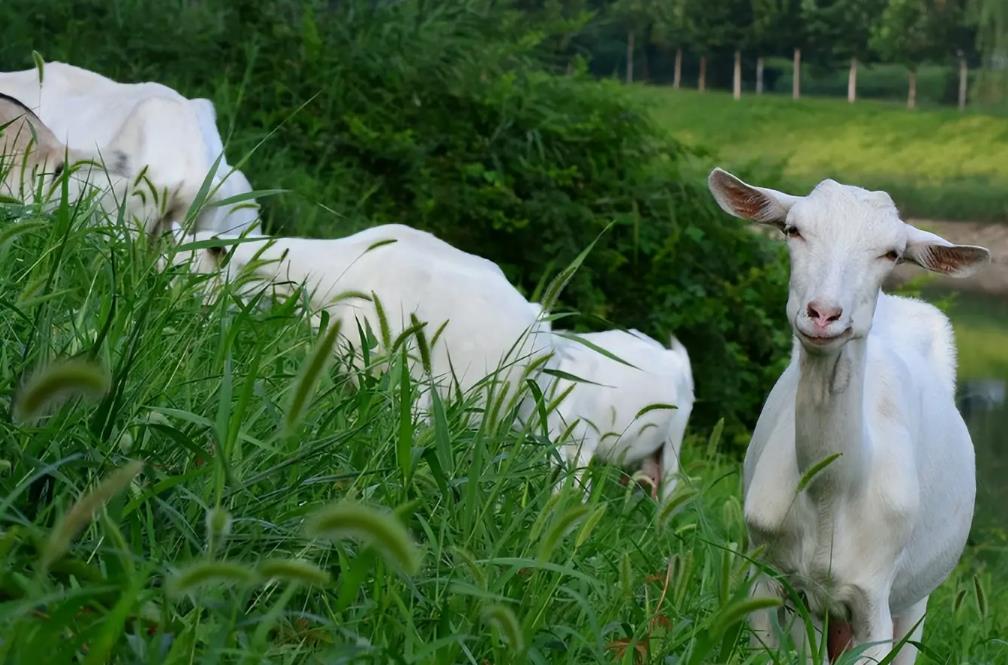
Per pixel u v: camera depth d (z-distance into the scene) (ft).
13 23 39.70
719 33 158.81
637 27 144.25
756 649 15.66
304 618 11.97
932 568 19.20
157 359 14.07
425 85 43.60
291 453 13.26
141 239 17.13
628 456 33.35
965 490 19.57
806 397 16.35
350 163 41.98
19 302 13.02
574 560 14.11
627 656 12.67
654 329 44.96
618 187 44.80
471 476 13.21
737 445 44.96
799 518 16.96
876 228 15.70
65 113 28.45
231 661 10.59
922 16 163.12
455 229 42.34
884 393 17.70
